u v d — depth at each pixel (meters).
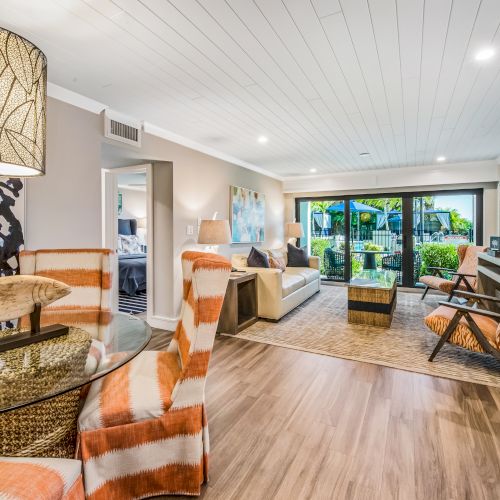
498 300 2.68
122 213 7.54
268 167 5.87
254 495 1.39
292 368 2.69
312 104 3.00
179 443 1.36
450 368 2.66
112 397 1.34
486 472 1.51
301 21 1.81
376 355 2.95
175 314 3.88
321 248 7.17
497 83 2.58
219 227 3.81
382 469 1.54
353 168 6.03
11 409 0.92
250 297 4.05
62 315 1.90
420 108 3.12
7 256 2.25
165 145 3.72
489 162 5.35
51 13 1.71
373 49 2.10
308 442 1.74
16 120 1.15
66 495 0.93
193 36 1.94
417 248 6.18
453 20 1.80
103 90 2.65
